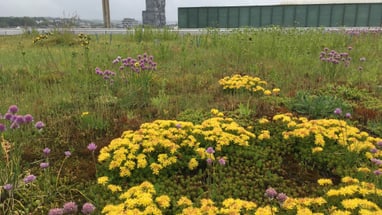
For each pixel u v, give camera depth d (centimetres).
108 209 268
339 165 364
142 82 602
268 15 2319
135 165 347
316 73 730
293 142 411
